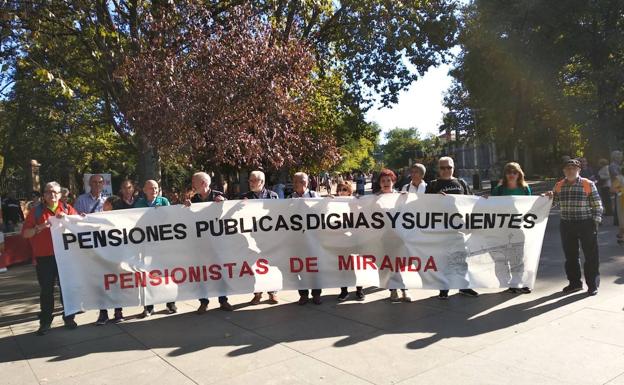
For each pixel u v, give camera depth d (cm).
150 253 630
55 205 604
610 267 770
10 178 3200
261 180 690
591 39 2302
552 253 930
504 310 587
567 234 639
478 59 2684
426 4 1720
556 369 416
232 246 647
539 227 662
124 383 431
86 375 453
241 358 475
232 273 647
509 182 693
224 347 508
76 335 575
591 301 598
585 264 630
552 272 774
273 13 1342
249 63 878
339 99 1947
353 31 1706
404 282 657
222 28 941
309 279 661
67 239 602
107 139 3119
